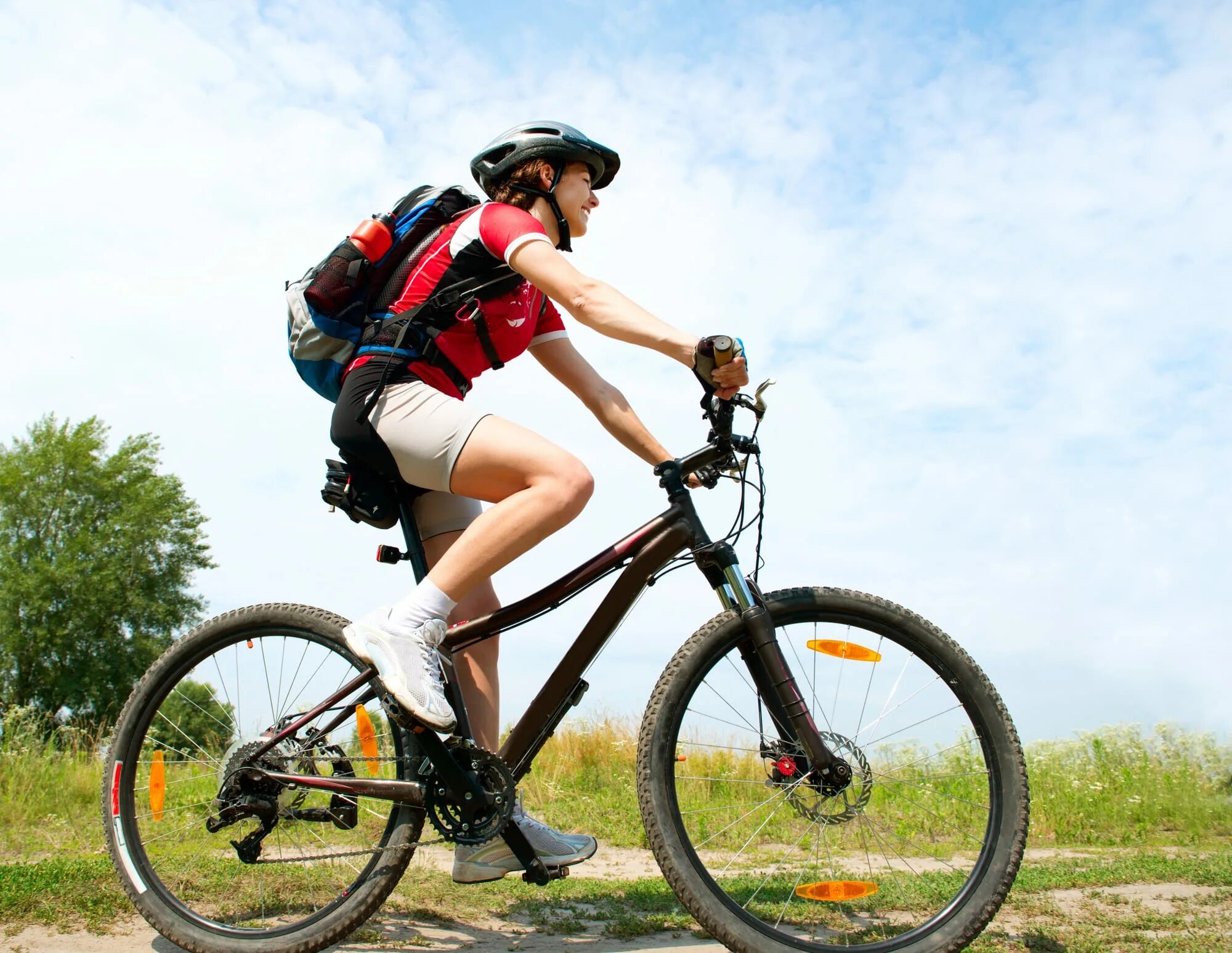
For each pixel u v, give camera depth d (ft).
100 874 8.21
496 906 8.46
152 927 7.09
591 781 17.63
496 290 6.84
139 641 101.86
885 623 6.79
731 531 7.06
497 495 6.65
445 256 6.79
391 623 6.39
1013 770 6.49
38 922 7.20
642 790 6.58
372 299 6.93
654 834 6.49
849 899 6.88
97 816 13.96
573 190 7.29
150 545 104.63
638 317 6.25
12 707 18.10
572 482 6.43
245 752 7.04
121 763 7.26
